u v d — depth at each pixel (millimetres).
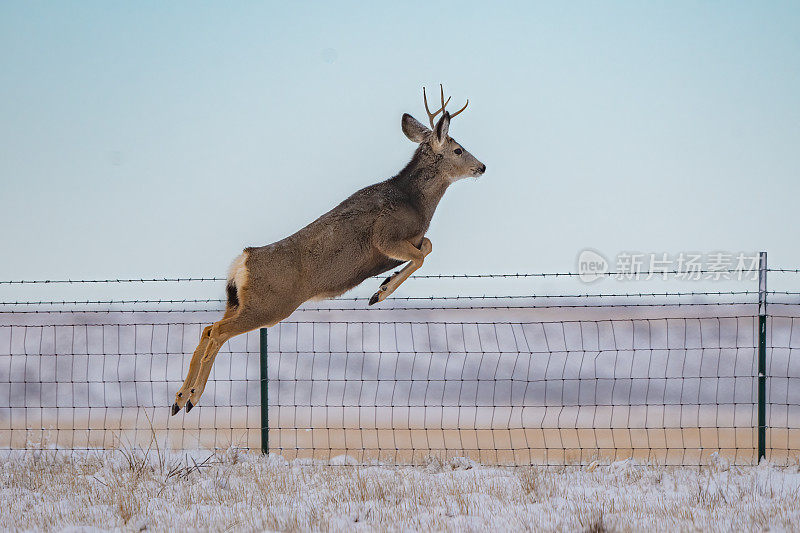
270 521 25469
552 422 58781
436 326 121500
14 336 113188
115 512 27719
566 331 117750
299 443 51656
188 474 33719
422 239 39844
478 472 34500
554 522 25375
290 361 94562
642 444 49156
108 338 110688
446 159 39094
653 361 91312
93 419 63219
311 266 36062
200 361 36188
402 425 59188
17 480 34062
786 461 37969
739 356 91312
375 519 26516
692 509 27344
